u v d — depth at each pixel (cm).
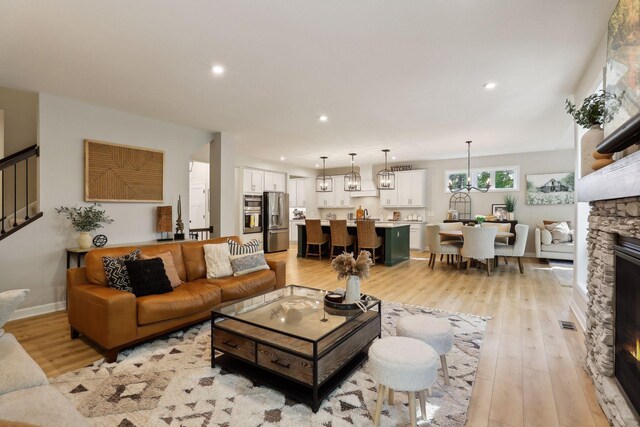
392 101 397
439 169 880
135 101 396
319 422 182
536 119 477
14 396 139
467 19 229
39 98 365
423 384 167
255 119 475
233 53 277
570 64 299
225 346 234
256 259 381
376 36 251
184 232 510
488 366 243
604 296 200
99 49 269
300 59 288
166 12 219
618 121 179
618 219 182
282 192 909
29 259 359
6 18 224
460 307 380
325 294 296
